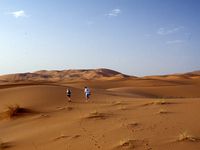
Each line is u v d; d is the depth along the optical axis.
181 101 22.75
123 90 57.44
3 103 29.41
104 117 17.56
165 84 88.25
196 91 61.06
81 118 17.88
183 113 16.05
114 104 23.94
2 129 20.38
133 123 14.55
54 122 19.03
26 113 24.56
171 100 24.44
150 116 16.12
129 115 17.44
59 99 29.48
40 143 13.51
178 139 10.83
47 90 33.44
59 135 14.37
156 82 92.00
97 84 85.19
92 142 12.22
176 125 13.19
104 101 28.53
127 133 12.80
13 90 34.94
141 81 94.75
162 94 57.94
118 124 14.95
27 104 27.78
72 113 21.42
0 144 14.27
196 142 10.32
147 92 59.09
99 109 21.58
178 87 65.25
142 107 20.38
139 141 11.27
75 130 14.95
